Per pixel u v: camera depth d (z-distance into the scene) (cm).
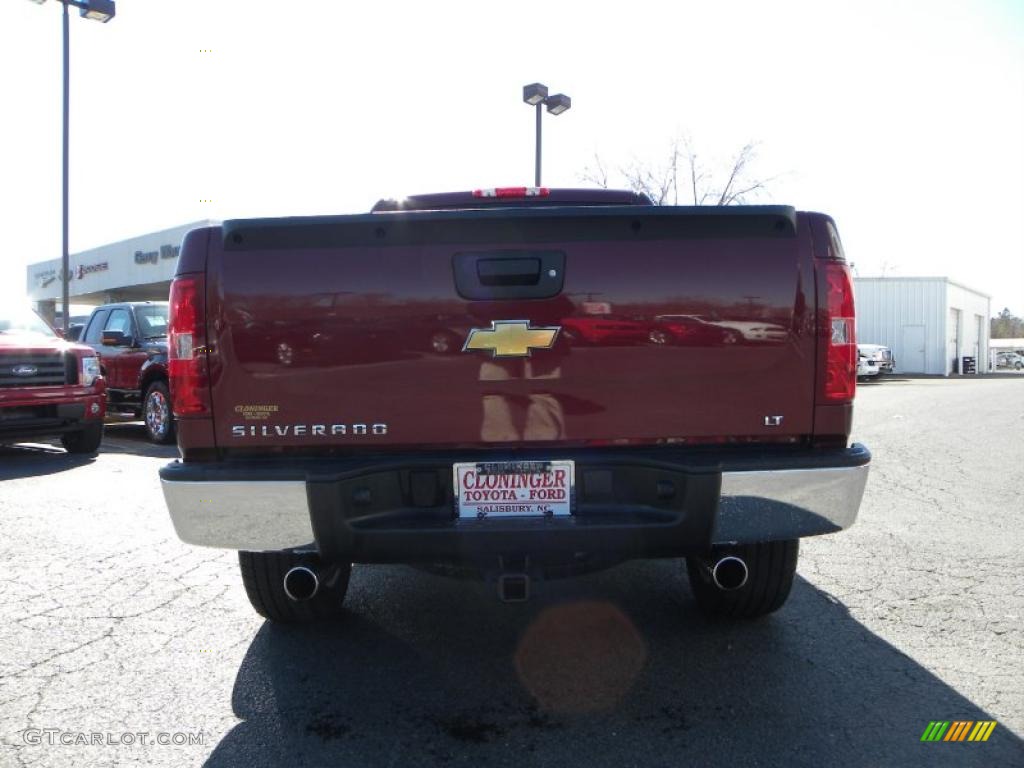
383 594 443
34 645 368
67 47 1795
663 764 264
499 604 423
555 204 469
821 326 299
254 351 299
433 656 355
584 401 297
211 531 296
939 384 2722
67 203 1833
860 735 281
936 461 873
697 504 287
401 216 294
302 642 372
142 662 350
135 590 446
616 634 377
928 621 387
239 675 336
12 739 283
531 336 296
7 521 606
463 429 299
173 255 3170
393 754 272
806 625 384
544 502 297
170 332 306
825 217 301
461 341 296
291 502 288
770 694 313
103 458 932
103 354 1138
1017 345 8500
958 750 271
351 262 297
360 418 299
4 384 853
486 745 278
